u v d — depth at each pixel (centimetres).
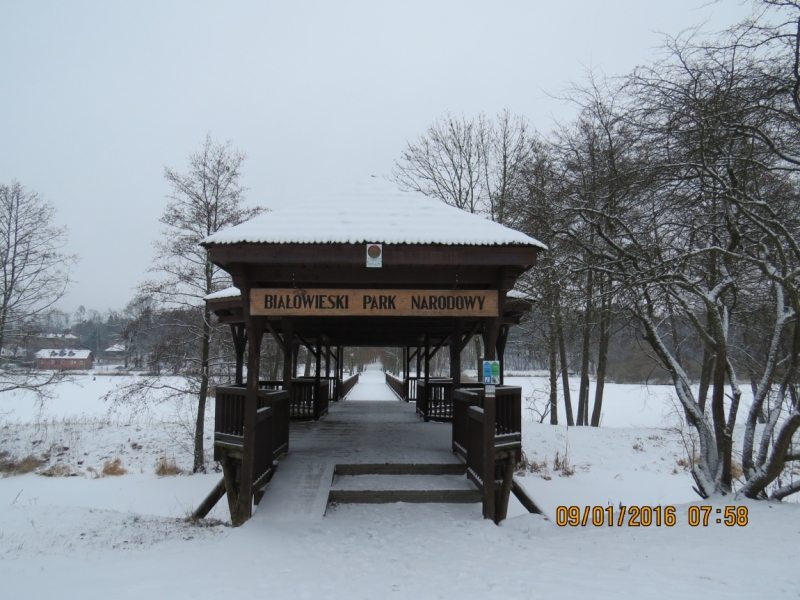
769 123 706
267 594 396
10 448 1612
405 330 1259
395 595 395
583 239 966
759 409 710
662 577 415
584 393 1972
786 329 812
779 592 368
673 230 824
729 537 521
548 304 1159
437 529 599
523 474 1372
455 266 638
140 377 1727
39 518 630
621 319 986
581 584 406
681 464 1452
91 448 1648
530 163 1723
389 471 777
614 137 995
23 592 399
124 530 596
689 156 736
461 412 830
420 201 703
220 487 806
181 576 442
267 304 635
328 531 585
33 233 1778
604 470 1420
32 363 1795
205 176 1582
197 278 1578
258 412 670
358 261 603
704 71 719
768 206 639
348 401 1983
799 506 632
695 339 1280
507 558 495
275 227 618
